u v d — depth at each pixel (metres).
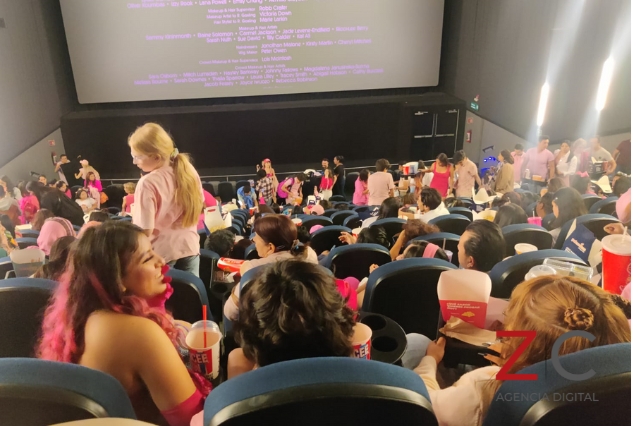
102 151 9.24
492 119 8.80
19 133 7.33
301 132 9.80
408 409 0.84
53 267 1.80
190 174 2.62
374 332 1.50
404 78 9.77
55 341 1.25
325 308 1.06
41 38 8.29
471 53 9.35
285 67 9.27
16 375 0.90
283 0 8.80
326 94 9.87
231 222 4.51
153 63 8.98
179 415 1.26
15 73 7.30
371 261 2.38
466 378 1.17
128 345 1.20
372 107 9.77
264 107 9.51
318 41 9.18
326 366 0.86
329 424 0.83
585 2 6.09
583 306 1.08
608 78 5.86
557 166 5.55
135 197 2.48
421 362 1.38
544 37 6.98
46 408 0.88
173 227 2.57
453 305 1.41
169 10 8.66
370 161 10.19
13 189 5.66
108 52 8.84
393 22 9.30
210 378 1.45
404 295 1.69
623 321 1.06
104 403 0.93
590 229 2.30
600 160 5.17
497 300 1.48
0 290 1.52
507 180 5.93
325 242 3.33
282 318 1.04
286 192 8.08
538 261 1.71
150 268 1.32
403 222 3.21
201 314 1.94
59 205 4.88
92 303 1.24
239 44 9.00
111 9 8.57
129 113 9.16
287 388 0.81
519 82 7.77
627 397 0.85
